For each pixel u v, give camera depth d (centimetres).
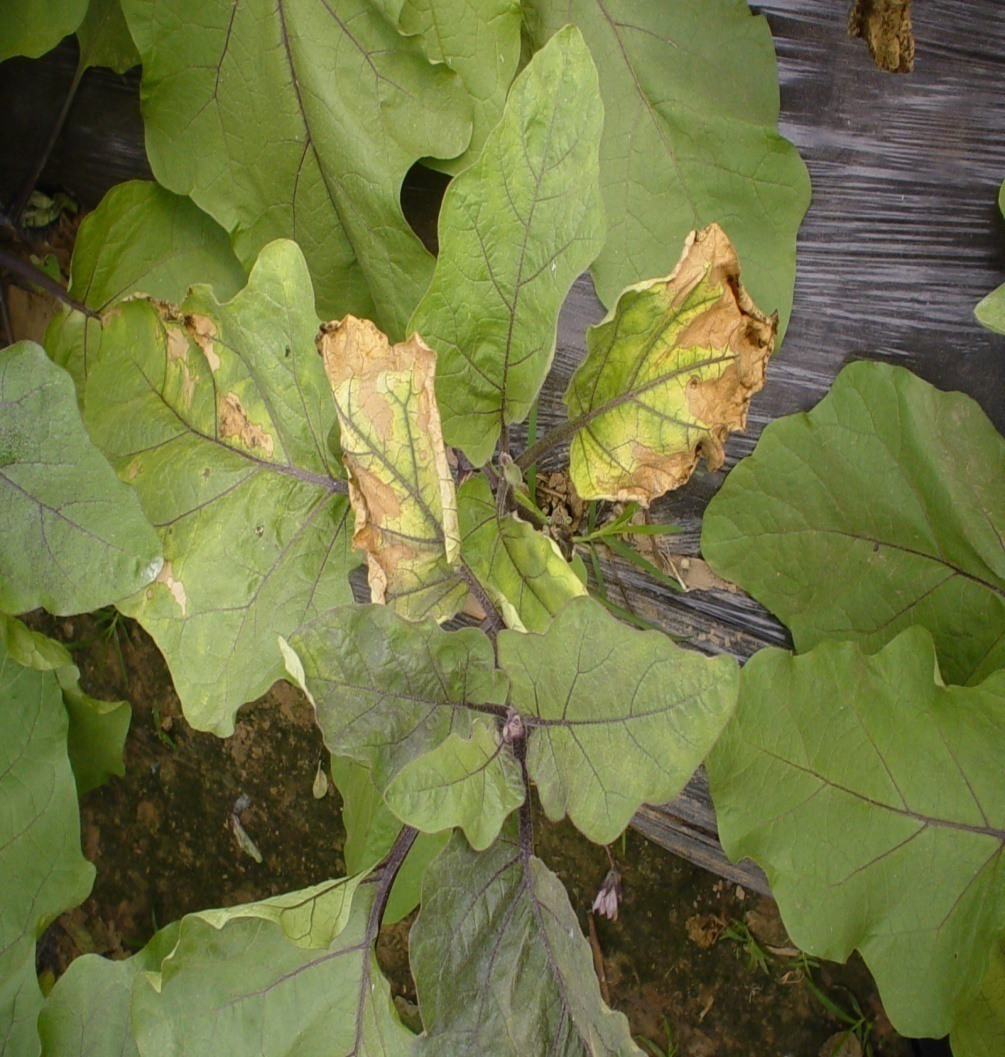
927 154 52
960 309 53
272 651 46
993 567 52
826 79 52
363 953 46
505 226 41
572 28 38
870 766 49
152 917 79
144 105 48
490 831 39
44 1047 54
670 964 67
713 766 49
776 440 54
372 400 39
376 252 50
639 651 36
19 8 49
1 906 56
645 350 43
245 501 46
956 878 48
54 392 42
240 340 44
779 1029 66
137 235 54
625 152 51
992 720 48
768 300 51
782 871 49
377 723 39
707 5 49
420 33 46
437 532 41
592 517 58
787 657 49
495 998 41
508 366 44
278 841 74
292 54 47
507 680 40
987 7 50
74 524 43
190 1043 46
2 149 63
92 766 61
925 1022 49
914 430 52
